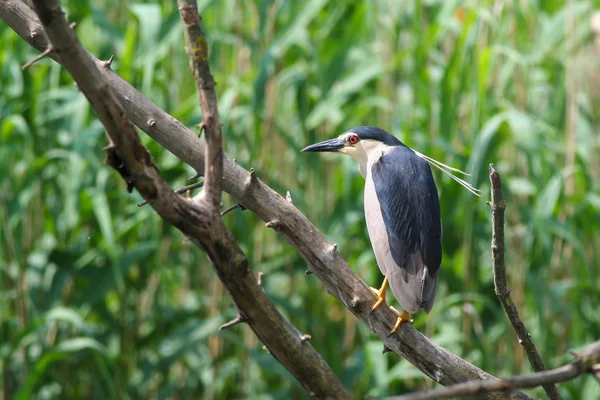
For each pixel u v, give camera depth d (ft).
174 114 32.78
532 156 32.01
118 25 38.42
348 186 35.19
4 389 32.94
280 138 39.58
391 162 23.08
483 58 32.65
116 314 37.83
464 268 33.24
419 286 20.68
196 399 37.86
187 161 18.31
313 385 14.76
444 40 42.16
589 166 38.04
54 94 33.30
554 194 31.91
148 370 33.27
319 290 36.19
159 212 12.62
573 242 32.07
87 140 30.53
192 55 13.06
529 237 33.55
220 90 36.76
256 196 17.70
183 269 39.19
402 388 36.50
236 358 37.37
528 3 36.27
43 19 11.15
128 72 33.12
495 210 15.71
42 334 34.78
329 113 37.19
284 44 33.76
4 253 34.81
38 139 34.91
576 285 34.01
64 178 35.04
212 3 35.70
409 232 21.34
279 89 38.81
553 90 38.65
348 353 36.68
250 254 35.22
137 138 12.06
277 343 14.30
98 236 35.27
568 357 33.24
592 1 39.09
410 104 38.11
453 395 10.77
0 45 34.76
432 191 22.40
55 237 35.73
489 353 32.60
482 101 33.09
